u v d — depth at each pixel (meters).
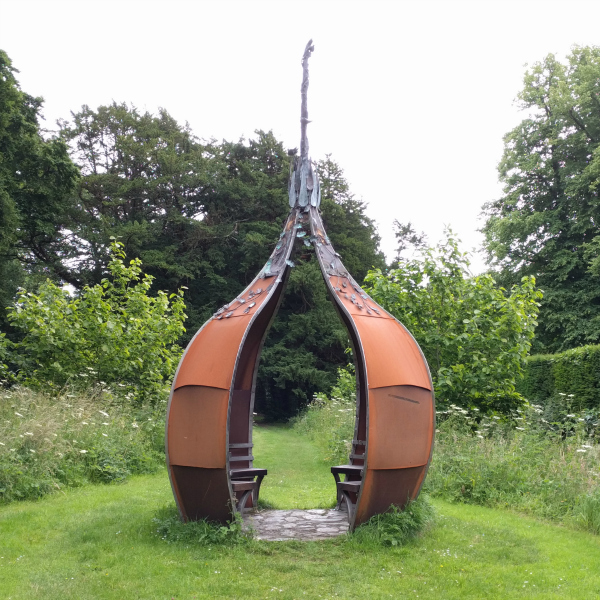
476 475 7.82
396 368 5.92
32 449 8.03
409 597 4.46
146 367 12.95
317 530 6.18
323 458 11.61
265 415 27.83
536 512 6.98
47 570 4.92
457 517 6.61
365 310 6.38
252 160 33.12
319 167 32.88
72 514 6.66
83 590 4.48
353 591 4.55
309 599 4.41
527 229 20.92
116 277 13.55
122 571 4.89
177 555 5.25
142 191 28.62
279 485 9.27
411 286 11.24
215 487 5.68
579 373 11.42
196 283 28.81
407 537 5.68
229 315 6.34
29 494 7.41
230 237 29.27
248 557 5.25
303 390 26.88
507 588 4.64
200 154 30.83
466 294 11.00
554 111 20.59
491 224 23.52
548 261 21.30
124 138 28.67
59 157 18.30
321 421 16.11
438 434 9.16
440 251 11.20
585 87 19.58
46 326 11.65
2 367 12.59
